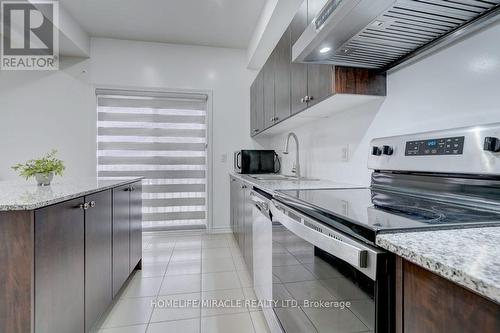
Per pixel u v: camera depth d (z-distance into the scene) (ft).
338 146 6.63
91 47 11.18
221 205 12.37
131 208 7.34
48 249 3.57
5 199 3.57
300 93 6.26
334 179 6.86
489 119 3.22
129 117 11.76
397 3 2.90
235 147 12.46
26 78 10.76
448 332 1.52
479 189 3.04
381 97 5.07
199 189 12.46
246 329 5.31
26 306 3.23
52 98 10.93
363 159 5.64
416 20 3.26
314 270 3.10
